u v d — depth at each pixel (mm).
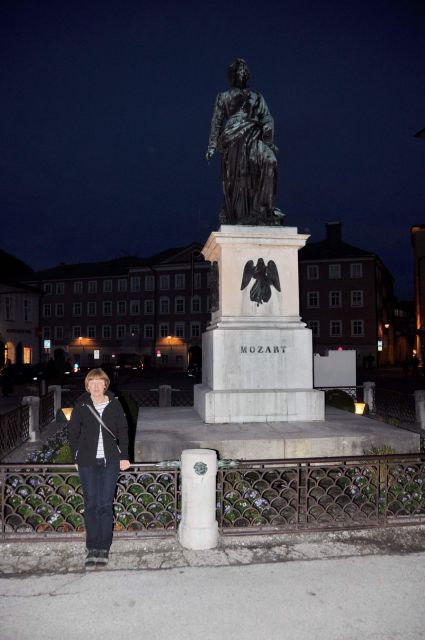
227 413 7793
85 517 4387
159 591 3844
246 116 8852
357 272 56281
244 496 5418
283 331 8062
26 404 10547
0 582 4004
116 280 66938
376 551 4559
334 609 3582
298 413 7906
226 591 3842
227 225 8164
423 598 3740
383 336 62000
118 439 4574
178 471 4898
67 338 68375
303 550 4578
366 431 7078
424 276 45875
